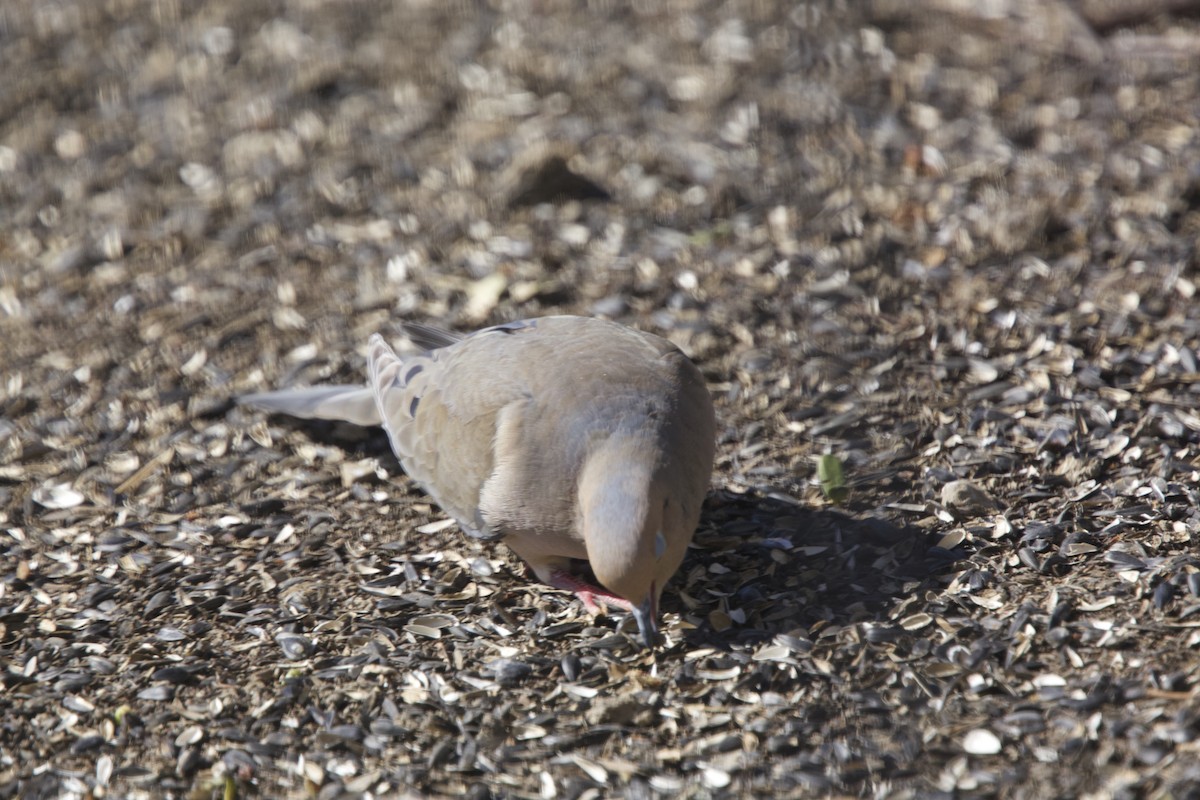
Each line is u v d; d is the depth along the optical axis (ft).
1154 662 30.55
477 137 60.80
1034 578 33.99
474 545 37.99
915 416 41.14
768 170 56.24
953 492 36.96
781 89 62.59
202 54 70.23
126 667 33.73
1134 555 34.09
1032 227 49.93
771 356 44.73
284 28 72.33
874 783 28.60
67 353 48.26
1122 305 45.09
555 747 30.40
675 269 50.31
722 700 31.35
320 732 31.27
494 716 31.40
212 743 31.19
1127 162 53.78
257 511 40.11
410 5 73.92
